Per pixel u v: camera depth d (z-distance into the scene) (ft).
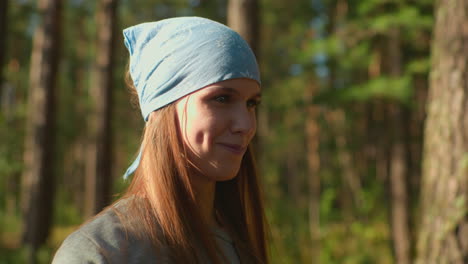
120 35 48.24
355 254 33.40
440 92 9.58
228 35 3.17
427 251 9.41
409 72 31.01
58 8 31.68
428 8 28.89
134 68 3.40
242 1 14.67
